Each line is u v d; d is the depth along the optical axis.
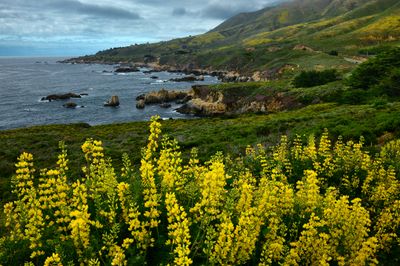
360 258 9.07
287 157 17.56
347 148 17.20
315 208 10.52
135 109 103.00
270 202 9.55
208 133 42.53
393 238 11.53
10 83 173.62
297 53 168.62
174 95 113.69
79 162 31.30
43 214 10.48
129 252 8.77
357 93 59.81
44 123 85.88
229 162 17.67
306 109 59.91
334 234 9.29
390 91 58.38
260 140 32.44
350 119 35.62
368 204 13.52
